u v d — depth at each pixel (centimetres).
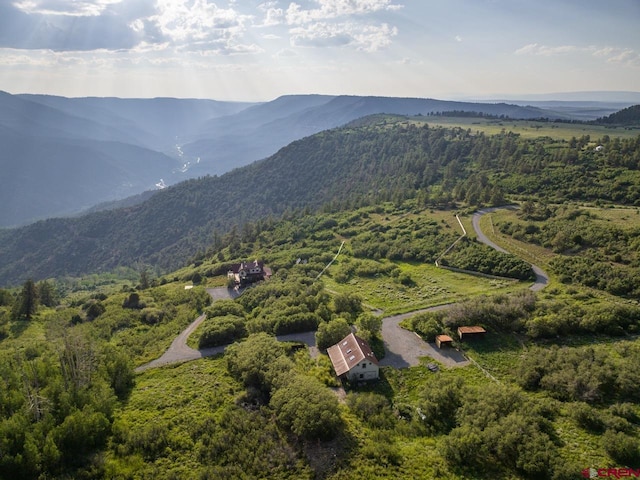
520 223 13688
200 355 8844
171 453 5534
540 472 4712
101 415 5772
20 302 12769
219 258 19888
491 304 8756
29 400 5653
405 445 5609
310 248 16250
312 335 9356
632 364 6378
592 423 5459
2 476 4809
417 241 14475
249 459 5328
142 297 13112
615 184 15550
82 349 7388
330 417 5756
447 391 6309
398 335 8831
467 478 4884
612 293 9194
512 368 7256
